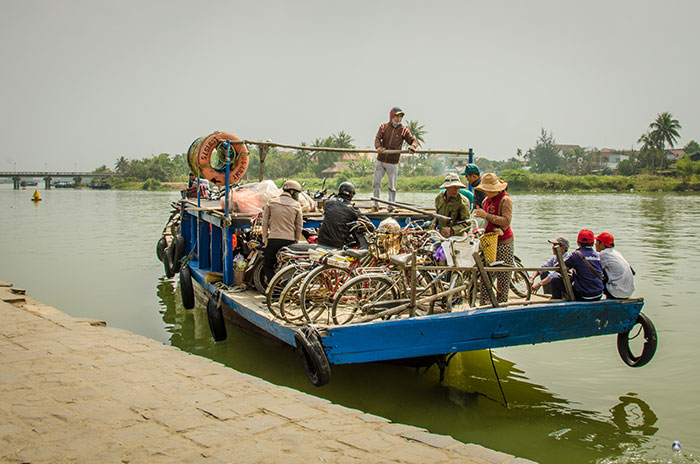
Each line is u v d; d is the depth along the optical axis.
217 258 9.14
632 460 4.83
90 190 122.44
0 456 3.51
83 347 6.29
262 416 4.32
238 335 9.00
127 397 4.68
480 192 9.24
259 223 8.20
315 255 6.34
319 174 101.31
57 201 59.12
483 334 5.99
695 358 7.52
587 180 86.50
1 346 6.26
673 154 125.12
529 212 35.00
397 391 6.49
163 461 3.48
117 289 12.68
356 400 6.21
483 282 6.16
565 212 34.88
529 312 6.11
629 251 17.16
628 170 105.50
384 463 3.53
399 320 5.68
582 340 8.60
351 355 5.59
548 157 123.94
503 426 5.55
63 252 18.19
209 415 4.31
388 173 10.75
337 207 7.39
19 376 5.20
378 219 9.12
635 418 5.74
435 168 126.56
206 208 9.52
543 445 5.14
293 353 7.86
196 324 9.82
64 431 3.92
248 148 10.16
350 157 103.25
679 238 20.48
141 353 6.15
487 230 6.72
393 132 10.57
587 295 6.47
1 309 8.23
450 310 6.16
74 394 4.72
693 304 10.30
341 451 3.70
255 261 7.74
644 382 6.75
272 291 6.19
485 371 7.21
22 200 61.88
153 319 10.20
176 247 11.67
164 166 137.38
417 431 4.09
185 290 10.09
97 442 3.75
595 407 6.04
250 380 5.29
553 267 6.47
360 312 6.18
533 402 6.18
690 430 5.44
